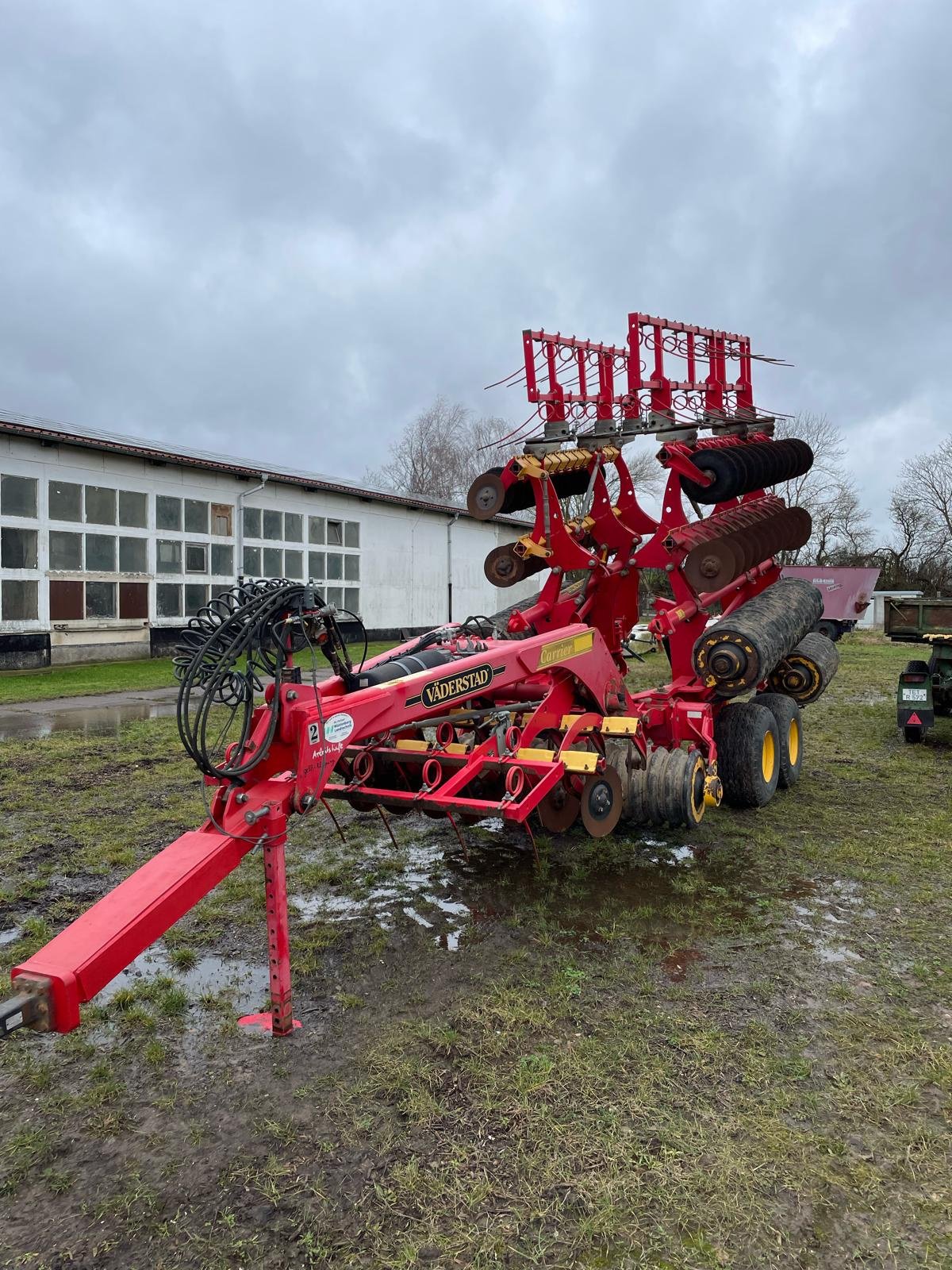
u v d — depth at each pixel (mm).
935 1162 2654
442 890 5051
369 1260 2293
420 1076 3121
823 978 3902
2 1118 2938
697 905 4789
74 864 5473
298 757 3350
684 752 5621
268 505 23547
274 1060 3256
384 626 27891
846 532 49250
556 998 3711
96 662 19234
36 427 18359
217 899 4922
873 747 9430
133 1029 3498
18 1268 2283
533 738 4973
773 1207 2467
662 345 6426
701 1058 3230
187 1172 2646
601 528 6434
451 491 51312
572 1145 2730
